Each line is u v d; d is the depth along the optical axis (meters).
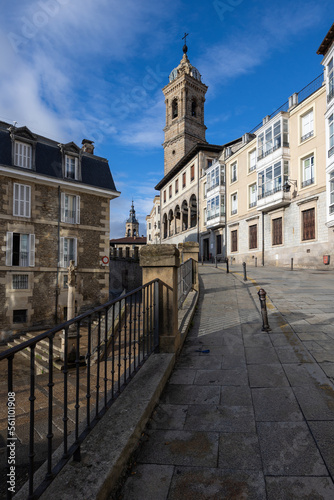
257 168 28.30
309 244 22.94
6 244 17.75
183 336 6.00
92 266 21.44
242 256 31.34
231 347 5.69
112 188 22.77
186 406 3.64
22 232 18.39
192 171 42.88
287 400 3.65
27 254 18.67
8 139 18.34
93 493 2.01
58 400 7.03
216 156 40.91
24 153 18.94
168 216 52.50
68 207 20.67
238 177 32.38
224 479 2.44
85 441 2.59
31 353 1.82
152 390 3.59
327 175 20.89
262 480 2.40
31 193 18.89
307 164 23.59
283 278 15.93
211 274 18.11
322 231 21.83
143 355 4.38
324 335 5.96
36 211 19.05
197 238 40.84
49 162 19.84
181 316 7.38
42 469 2.25
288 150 25.03
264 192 27.28
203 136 49.78
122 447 2.52
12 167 17.72
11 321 17.62
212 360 5.11
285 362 4.81
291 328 6.55
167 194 53.19
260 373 4.48
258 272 19.58
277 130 25.61
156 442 2.96
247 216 30.67
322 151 21.91
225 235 34.78
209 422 3.28
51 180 19.36
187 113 48.28
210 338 6.29
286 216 25.38
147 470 2.57
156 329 4.93
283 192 24.67
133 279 31.62
